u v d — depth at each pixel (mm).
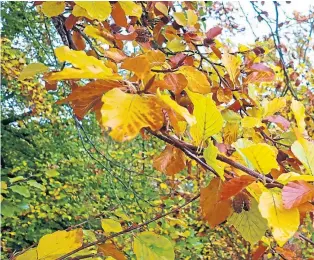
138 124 500
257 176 600
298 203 518
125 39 1048
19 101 5395
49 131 5566
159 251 799
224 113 1030
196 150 704
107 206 3742
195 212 3451
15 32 4621
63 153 5395
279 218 521
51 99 4812
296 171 896
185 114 507
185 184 3734
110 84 586
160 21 1382
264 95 2432
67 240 789
